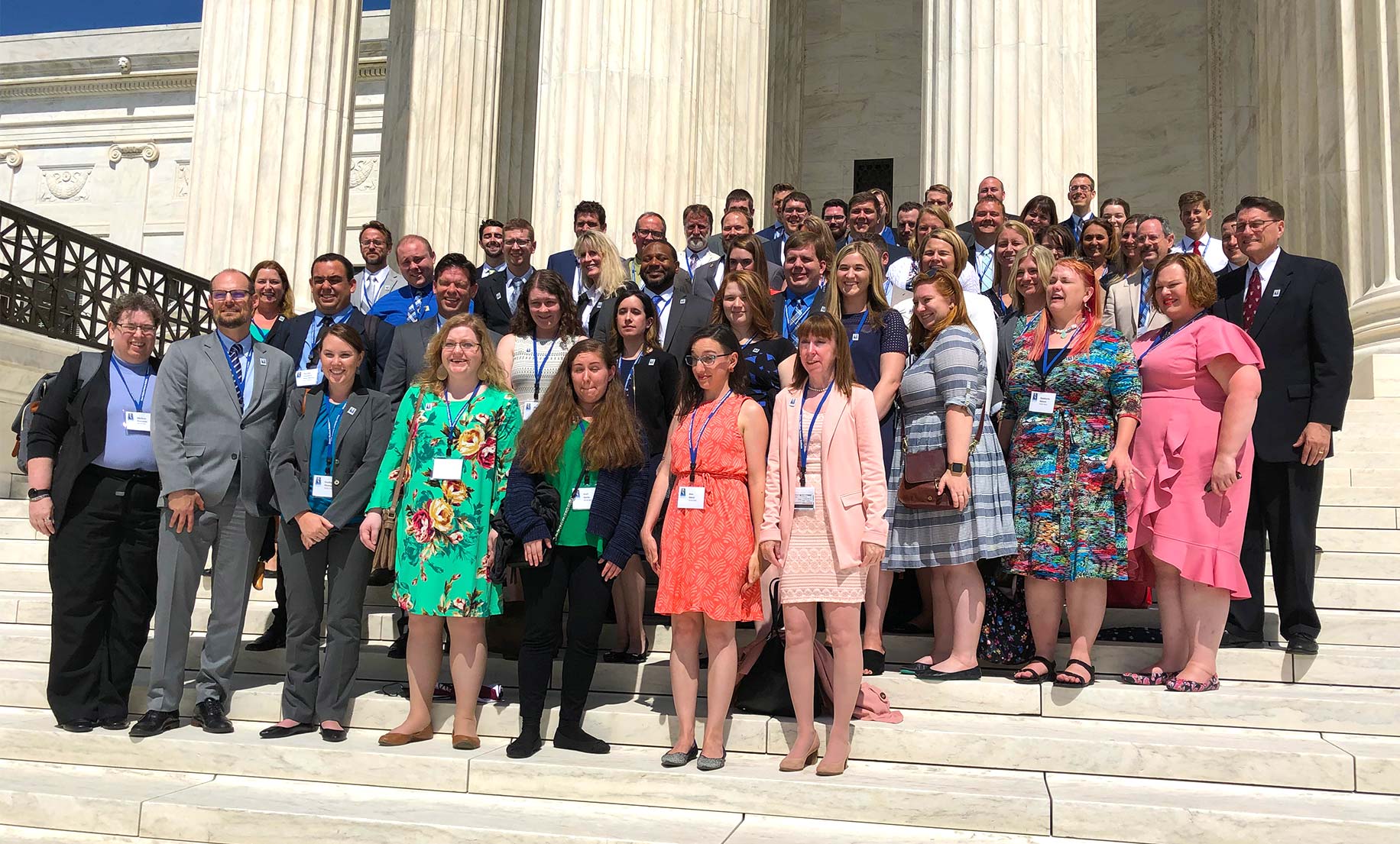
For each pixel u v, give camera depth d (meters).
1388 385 7.76
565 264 7.03
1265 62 11.02
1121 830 3.66
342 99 10.30
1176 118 14.48
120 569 4.93
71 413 5.00
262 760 4.47
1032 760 4.14
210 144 9.93
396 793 4.28
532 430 4.66
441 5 12.82
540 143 9.70
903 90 15.90
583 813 4.03
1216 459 4.41
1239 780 3.94
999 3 8.41
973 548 4.58
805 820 3.92
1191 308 4.75
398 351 5.79
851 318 5.09
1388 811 3.63
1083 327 4.72
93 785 4.36
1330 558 5.48
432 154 12.61
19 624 6.08
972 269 6.23
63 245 8.80
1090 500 4.50
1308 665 4.59
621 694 5.03
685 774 4.08
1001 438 5.04
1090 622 4.58
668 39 9.79
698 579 4.25
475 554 4.59
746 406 4.52
